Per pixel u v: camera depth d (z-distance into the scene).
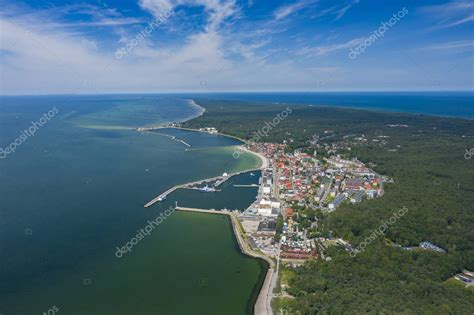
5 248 141.75
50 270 127.19
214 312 105.31
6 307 107.69
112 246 145.62
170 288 117.44
